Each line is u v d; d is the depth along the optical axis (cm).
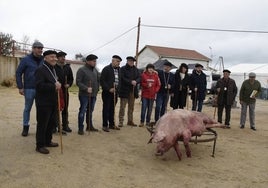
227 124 1269
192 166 732
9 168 644
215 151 873
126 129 1076
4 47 3083
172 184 618
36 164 673
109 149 830
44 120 739
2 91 2248
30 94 880
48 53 736
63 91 955
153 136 743
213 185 625
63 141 869
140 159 762
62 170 652
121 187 589
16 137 881
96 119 1269
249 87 1260
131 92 1110
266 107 2455
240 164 771
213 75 3841
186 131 755
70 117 1287
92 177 628
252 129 1279
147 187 596
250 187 627
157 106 1146
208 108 1972
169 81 1147
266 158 837
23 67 866
